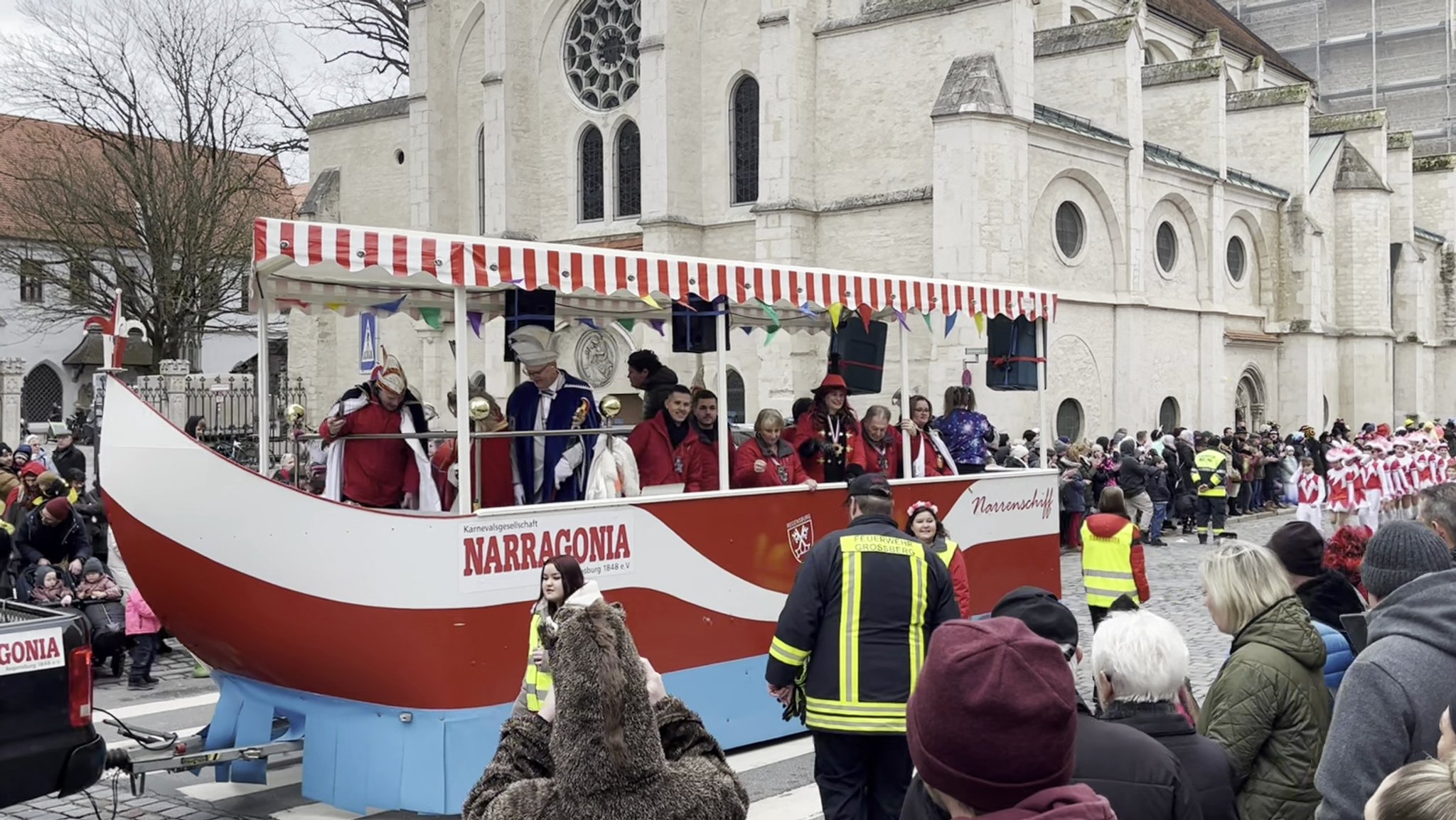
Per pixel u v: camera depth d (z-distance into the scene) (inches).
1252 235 1603.1
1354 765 159.9
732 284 392.2
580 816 135.6
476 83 1552.7
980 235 1084.5
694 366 1262.3
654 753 138.7
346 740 335.0
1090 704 437.4
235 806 354.6
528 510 344.5
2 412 1368.1
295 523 321.1
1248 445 1253.7
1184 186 1390.3
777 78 1214.9
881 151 1189.7
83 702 280.1
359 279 401.4
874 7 1188.5
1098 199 1238.3
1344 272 1782.7
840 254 1211.2
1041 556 547.8
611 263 360.5
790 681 269.7
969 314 498.0
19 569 549.0
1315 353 1632.6
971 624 126.3
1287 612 201.9
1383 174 1820.9
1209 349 1422.2
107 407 329.7
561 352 1350.9
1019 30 1106.7
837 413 486.0
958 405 569.9
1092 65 1274.6
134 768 314.0
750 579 410.9
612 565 366.6
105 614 523.2
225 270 1768.0
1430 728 158.6
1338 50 2522.1
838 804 266.4
